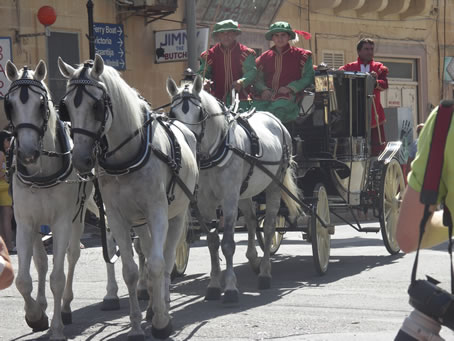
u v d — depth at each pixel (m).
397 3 27.59
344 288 9.66
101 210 7.42
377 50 27.81
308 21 25.53
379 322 7.70
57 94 19.33
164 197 7.17
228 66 11.17
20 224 7.27
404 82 29.03
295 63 11.68
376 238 15.27
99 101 6.47
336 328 7.48
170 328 7.35
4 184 14.47
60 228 7.26
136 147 6.98
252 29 23.59
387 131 20.64
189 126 8.62
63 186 7.22
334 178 11.80
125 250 7.11
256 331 7.45
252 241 10.98
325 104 11.79
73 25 19.59
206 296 9.26
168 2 20.80
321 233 10.88
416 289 3.76
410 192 3.75
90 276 11.30
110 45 20.03
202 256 13.27
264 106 11.45
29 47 18.78
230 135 9.28
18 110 6.84
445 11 30.22
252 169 9.63
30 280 7.22
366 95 12.87
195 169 8.19
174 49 20.83
